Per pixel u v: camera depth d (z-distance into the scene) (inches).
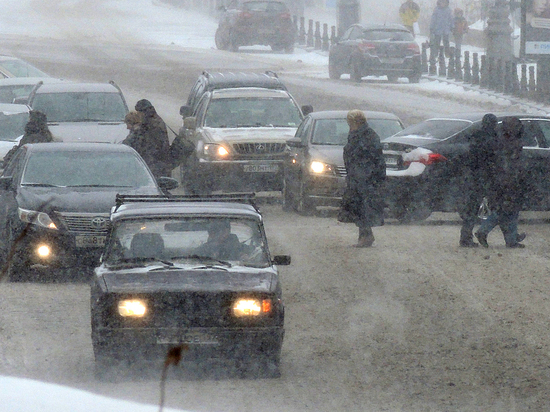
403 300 1531.7
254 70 5408.5
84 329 1366.9
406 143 2242.9
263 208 2674.7
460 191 2202.3
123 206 1275.8
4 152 2421.3
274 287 1133.7
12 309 1481.3
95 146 1907.0
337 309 1481.3
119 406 1015.0
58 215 1688.0
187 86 4854.8
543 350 1253.7
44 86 2792.8
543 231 2220.7
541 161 2226.9
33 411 986.1
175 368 1168.2
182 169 2834.6
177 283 1115.3
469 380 1129.4
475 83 4384.8
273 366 1141.7
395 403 1043.9
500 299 1530.5
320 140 2509.8
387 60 4749.0
